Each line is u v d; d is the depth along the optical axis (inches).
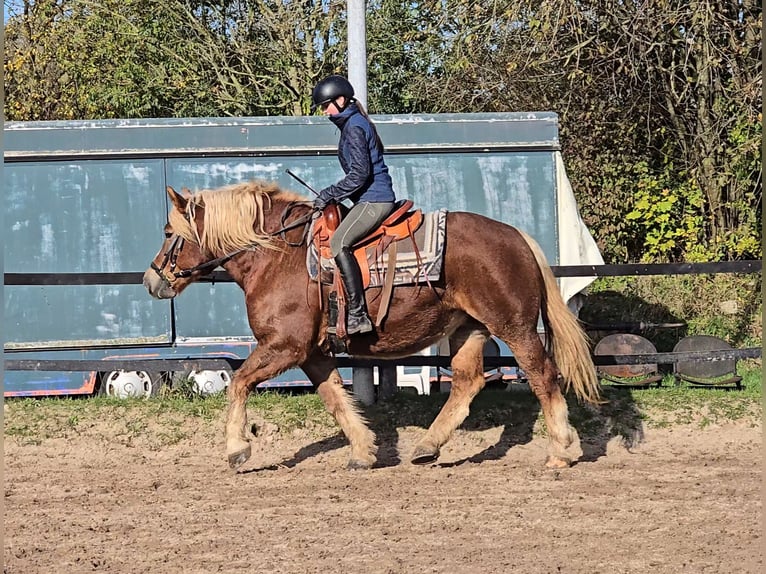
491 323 307.7
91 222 478.6
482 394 411.8
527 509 272.2
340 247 299.7
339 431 374.0
